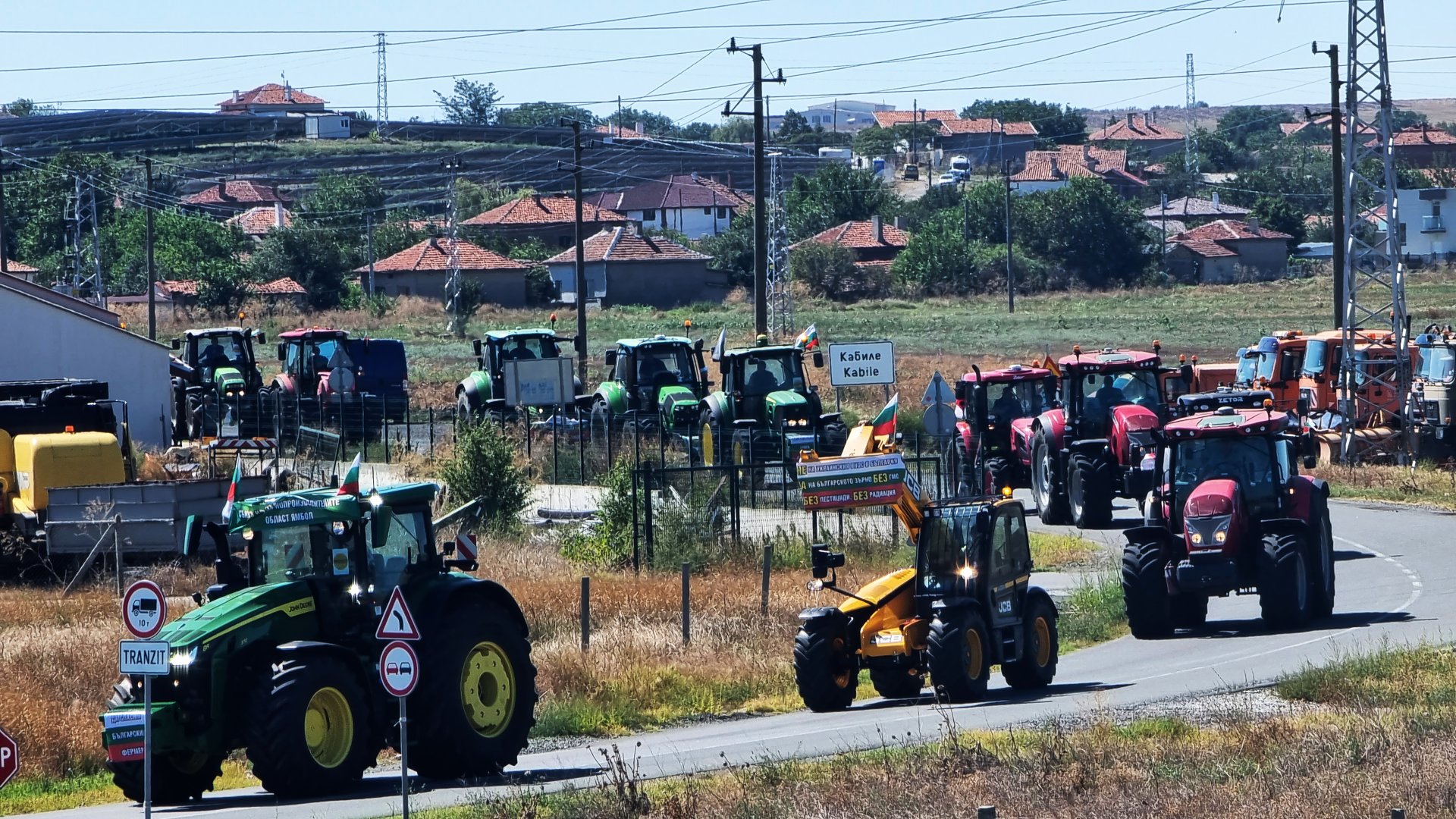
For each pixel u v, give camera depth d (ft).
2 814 104.17
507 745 112.78
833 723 126.93
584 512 253.24
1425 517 246.88
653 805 90.89
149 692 91.91
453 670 108.68
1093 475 242.17
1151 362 250.16
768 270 631.15
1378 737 97.19
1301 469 298.56
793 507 256.11
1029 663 136.26
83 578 205.98
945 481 281.54
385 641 107.96
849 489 134.41
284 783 101.24
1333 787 85.30
